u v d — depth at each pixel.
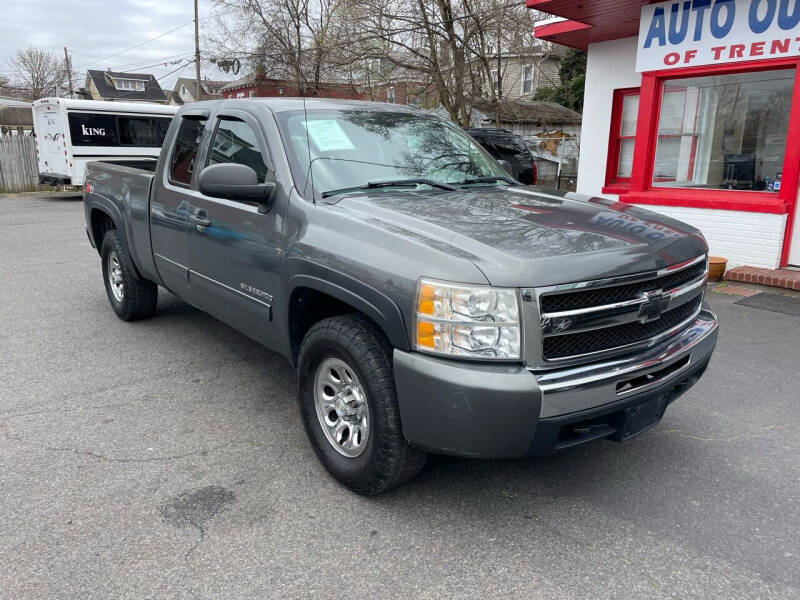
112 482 3.22
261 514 2.97
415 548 2.74
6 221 13.38
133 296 5.72
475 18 17.92
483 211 3.22
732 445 3.68
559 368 2.61
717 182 8.27
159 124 19.09
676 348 3.00
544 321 2.53
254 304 3.70
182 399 4.27
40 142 19.08
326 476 3.31
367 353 2.85
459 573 2.58
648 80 8.38
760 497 3.15
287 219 3.38
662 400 3.03
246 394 4.36
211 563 2.62
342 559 2.66
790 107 7.34
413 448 2.86
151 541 2.76
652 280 2.87
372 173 3.68
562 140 23.08
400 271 2.68
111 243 5.64
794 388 4.50
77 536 2.78
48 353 5.13
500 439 2.53
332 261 2.98
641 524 2.92
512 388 2.46
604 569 2.61
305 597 2.44
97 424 3.88
